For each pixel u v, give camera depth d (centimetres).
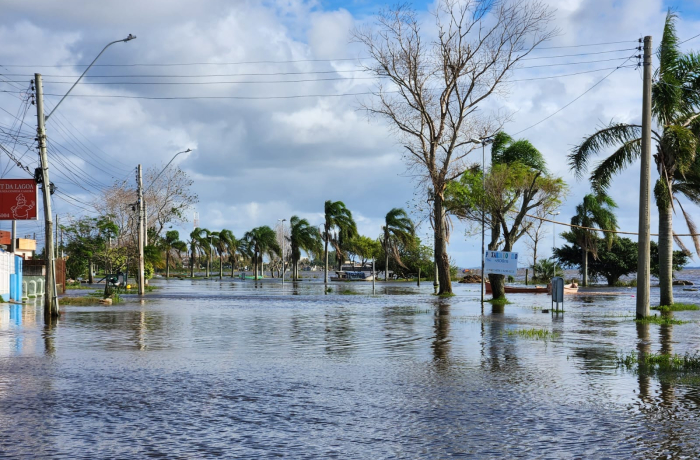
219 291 6012
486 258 3731
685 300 4419
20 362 1401
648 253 2655
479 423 843
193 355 1528
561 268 9562
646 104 2672
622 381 1160
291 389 1084
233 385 1121
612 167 3078
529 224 4000
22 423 841
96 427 821
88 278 8838
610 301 4366
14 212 3284
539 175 3984
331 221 8988
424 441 755
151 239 7569
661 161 2967
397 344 1767
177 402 975
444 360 1444
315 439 764
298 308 3494
